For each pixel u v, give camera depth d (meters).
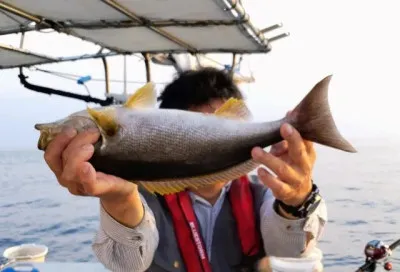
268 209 0.87
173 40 2.14
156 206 0.93
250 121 0.73
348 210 5.83
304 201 0.73
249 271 0.92
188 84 0.95
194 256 0.91
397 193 7.32
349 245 3.98
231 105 0.73
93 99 2.74
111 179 0.65
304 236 0.80
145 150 0.67
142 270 0.81
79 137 0.62
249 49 2.28
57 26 1.90
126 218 0.74
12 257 1.65
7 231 5.17
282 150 0.68
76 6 1.65
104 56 2.56
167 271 0.91
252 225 0.93
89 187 0.61
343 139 0.64
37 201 7.69
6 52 2.25
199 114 0.71
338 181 9.55
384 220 5.09
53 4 1.63
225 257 0.92
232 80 0.98
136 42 2.23
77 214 6.19
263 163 0.65
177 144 0.69
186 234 0.92
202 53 2.41
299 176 0.67
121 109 0.68
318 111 0.66
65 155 0.60
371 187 8.36
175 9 1.65
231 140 0.71
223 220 0.94
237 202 0.94
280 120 0.71
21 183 11.56
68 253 4.22
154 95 0.71
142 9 1.67
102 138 0.65
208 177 0.71
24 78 2.74
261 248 0.93
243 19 1.73
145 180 0.69
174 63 2.52
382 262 1.52
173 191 0.70
